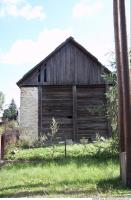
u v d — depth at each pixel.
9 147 19.58
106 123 26.12
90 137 26.03
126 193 8.81
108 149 16.92
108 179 10.71
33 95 26.48
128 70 10.05
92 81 26.61
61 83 26.56
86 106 26.44
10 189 9.80
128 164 9.77
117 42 10.89
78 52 26.92
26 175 12.23
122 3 10.27
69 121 26.22
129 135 9.89
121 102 10.77
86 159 15.72
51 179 11.19
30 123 26.19
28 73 26.47
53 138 25.77
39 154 18.41
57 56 26.91
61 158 16.59
